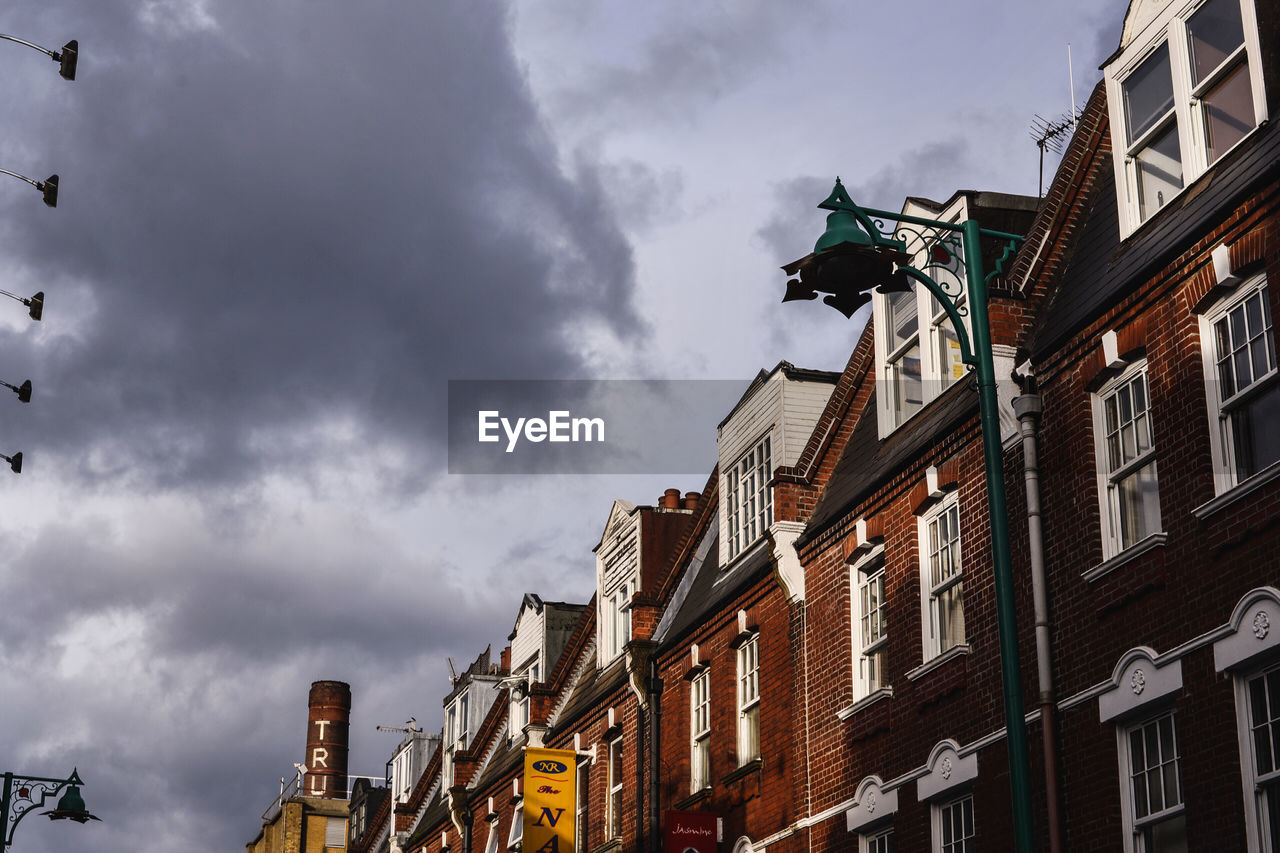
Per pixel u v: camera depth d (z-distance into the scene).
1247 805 13.98
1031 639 17.59
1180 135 16.94
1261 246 14.81
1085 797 16.20
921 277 13.85
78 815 32.47
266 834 67.31
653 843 27.42
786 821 22.92
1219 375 15.34
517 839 36.28
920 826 19.27
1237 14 16.45
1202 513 14.91
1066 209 19.69
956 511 19.88
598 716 31.80
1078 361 17.42
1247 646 14.14
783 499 23.89
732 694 25.73
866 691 21.50
